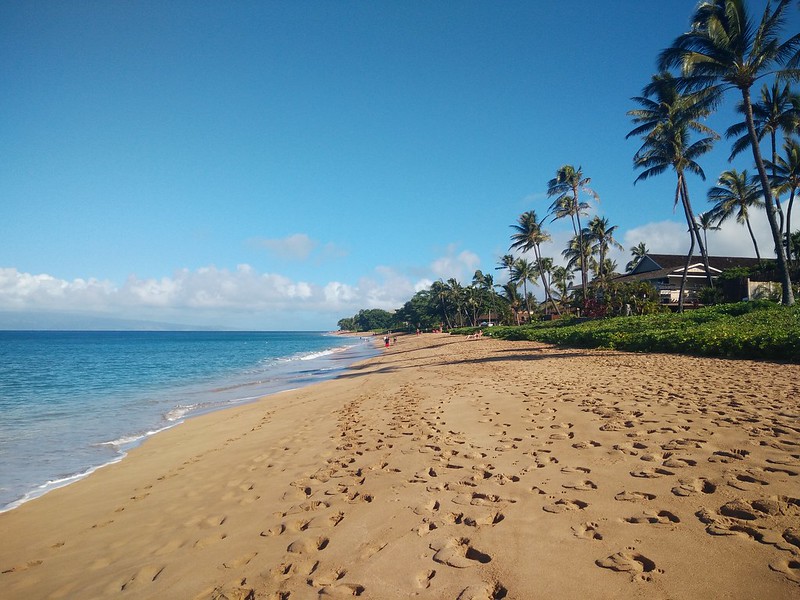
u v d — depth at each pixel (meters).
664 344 17.64
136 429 11.45
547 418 7.23
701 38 21.59
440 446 6.34
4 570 4.23
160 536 4.60
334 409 11.30
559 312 62.19
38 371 31.38
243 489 5.75
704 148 30.45
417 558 3.33
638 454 4.99
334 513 4.44
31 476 7.61
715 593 2.53
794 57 20.61
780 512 3.32
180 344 93.38
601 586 2.71
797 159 32.12
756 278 35.16
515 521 3.71
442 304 100.88
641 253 71.00
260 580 3.34
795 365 11.49
